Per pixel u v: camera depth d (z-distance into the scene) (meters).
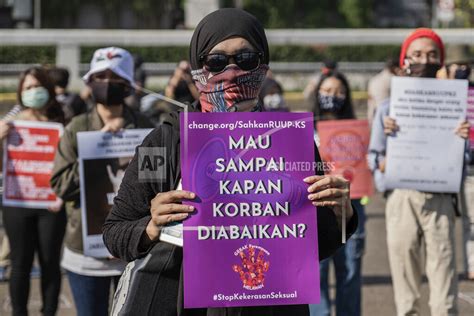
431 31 7.31
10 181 7.41
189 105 3.96
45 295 7.56
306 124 3.76
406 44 7.37
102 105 6.64
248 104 3.87
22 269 7.48
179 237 3.71
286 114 3.75
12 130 7.39
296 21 42.72
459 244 11.52
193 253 3.67
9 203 7.41
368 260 11.26
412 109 7.16
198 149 3.70
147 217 3.79
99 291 6.60
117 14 40.25
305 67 30.98
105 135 6.57
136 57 14.08
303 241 3.72
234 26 3.81
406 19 44.66
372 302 9.47
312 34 31.19
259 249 3.71
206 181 3.70
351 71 30.92
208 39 3.82
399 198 7.24
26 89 7.48
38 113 7.54
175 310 3.78
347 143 7.66
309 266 3.72
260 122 3.73
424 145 7.16
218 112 3.74
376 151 7.36
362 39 31.30
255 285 3.70
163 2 40.00
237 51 3.80
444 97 7.15
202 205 3.68
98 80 6.63
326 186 3.73
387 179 7.19
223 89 3.84
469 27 30.03
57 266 7.55
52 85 7.54
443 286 7.16
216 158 3.71
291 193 3.73
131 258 3.79
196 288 3.67
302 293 3.71
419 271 7.33
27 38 28.94
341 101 8.02
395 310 9.20
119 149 6.59
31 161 7.41
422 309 9.33
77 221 6.60
